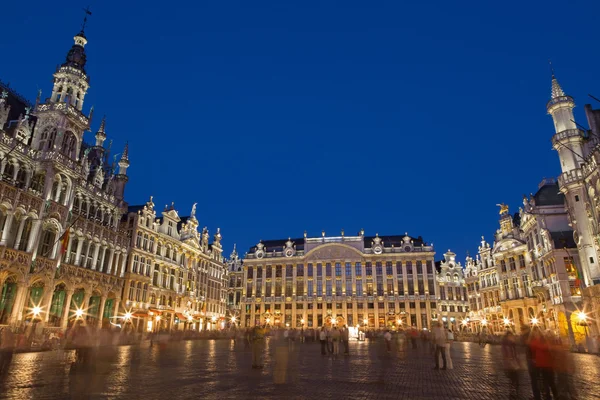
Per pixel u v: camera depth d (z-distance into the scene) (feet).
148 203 206.39
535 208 203.92
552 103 195.62
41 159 135.23
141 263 194.49
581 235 167.32
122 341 141.59
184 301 231.30
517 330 228.02
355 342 185.57
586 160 164.14
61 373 55.88
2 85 144.46
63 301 142.20
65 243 129.80
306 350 117.50
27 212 125.29
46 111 143.33
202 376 54.75
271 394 41.68
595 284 156.35
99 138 195.72
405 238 311.27
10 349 73.05
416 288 295.07
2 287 117.70
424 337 129.59
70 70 153.28
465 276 330.75
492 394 43.75
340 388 46.19
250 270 329.93
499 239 256.73
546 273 193.57
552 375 38.63
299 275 317.42
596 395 44.37
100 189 167.53
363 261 308.81
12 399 37.47
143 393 41.37
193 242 246.68
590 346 123.13
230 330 236.22
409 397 41.42
